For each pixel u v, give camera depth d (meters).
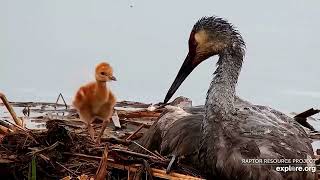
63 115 18.56
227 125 12.98
